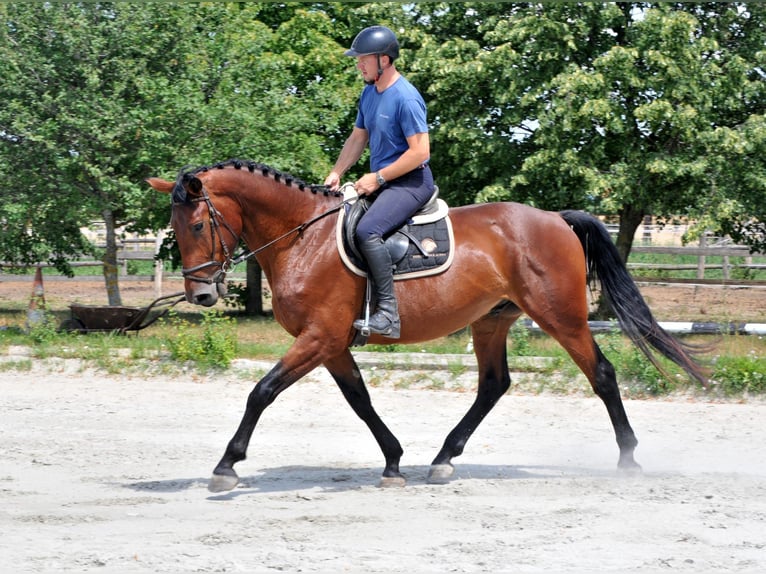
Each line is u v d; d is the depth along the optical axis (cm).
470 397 949
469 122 1373
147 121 1309
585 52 1366
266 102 1426
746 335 1275
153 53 1370
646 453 716
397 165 574
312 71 1593
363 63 580
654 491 583
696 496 570
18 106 1275
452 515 525
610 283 645
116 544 467
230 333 1139
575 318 616
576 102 1265
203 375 1055
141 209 1341
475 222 613
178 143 1351
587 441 766
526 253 609
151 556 444
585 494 579
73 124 1274
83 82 1348
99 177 1291
